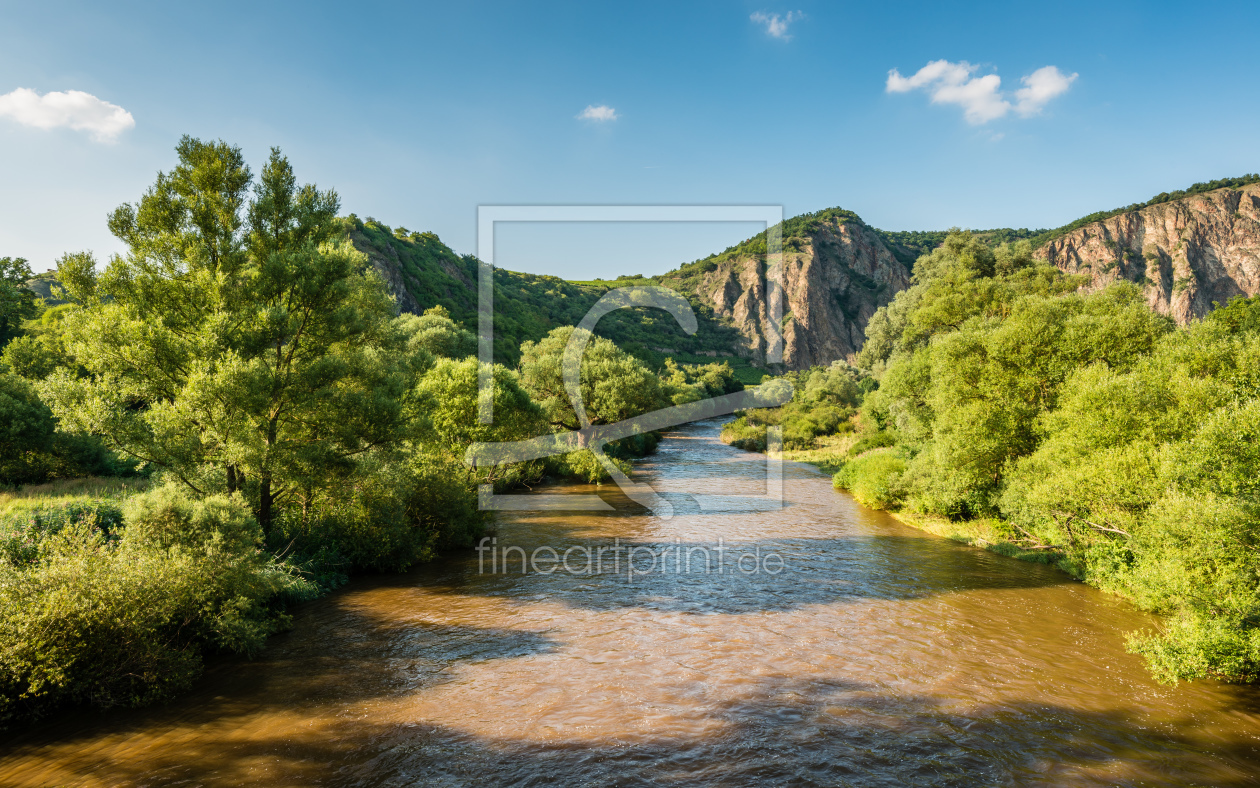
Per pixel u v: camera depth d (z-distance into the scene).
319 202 17.23
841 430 59.59
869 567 17.98
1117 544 14.73
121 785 6.96
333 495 16.34
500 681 10.21
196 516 11.57
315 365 15.55
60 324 14.06
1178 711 9.16
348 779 7.27
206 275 14.90
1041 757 7.93
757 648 11.78
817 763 7.78
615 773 7.51
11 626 8.12
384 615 13.48
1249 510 9.72
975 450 20.58
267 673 10.30
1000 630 12.66
